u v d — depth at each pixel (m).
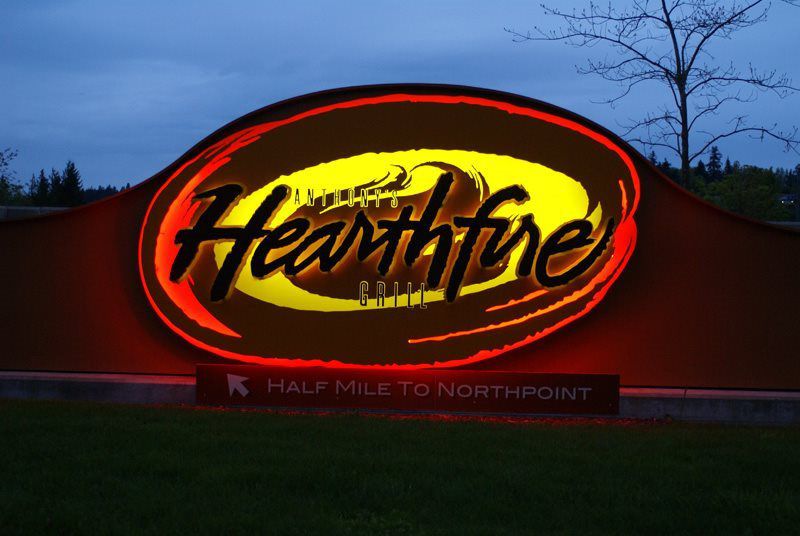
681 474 10.38
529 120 14.91
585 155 14.81
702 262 14.83
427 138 15.04
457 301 14.80
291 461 10.63
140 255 15.25
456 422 13.66
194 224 15.23
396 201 14.99
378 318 14.91
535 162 14.86
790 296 14.76
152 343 15.58
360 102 15.14
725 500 9.24
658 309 14.87
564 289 14.66
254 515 8.56
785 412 14.02
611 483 9.91
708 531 8.44
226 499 9.09
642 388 14.80
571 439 12.23
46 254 15.78
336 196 15.07
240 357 15.04
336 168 15.12
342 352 14.93
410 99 15.11
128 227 15.66
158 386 14.91
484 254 14.80
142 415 13.48
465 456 11.10
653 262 14.88
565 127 14.86
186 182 15.27
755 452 11.55
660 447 11.76
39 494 9.19
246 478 9.84
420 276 14.88
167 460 10.55
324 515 8.62
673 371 14.83
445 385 14.41
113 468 10.16
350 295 14.97
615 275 14.63
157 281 15.21
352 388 14.54
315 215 15.09
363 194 15.06
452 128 15.02
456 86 15.00
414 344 14.84
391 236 14.95
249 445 11.51
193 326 15.13
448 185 14.94
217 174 15.26
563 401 14.21
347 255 15.01
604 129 14.77
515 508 8.99
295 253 15.03
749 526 8.56
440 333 14.82
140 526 8.25
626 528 8.45
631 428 13.31
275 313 15.03
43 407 14.02
